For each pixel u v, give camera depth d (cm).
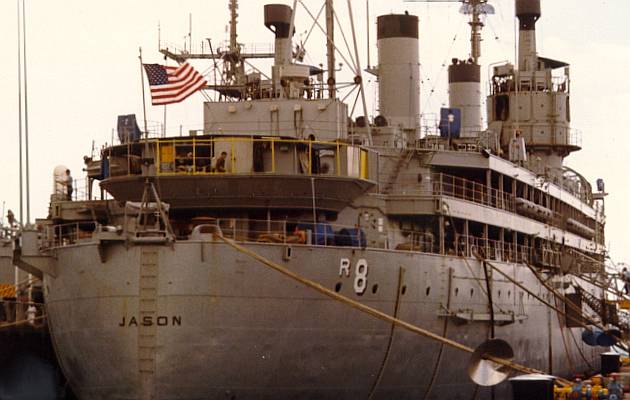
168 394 4009
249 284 3991
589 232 7562
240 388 4053
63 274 4222
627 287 6919
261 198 4334
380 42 5794
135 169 4403
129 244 3984
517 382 4003
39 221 5066
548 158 7244
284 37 5662
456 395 4925
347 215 4703
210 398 4028
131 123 4750
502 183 5562
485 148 5534
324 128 4894
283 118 4912
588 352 6950
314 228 4275
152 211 4047
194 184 4294
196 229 3988
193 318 3959
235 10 6219
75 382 4312
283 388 4122
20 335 4962
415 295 4512
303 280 3991
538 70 7306
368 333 4291
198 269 3953
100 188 4641
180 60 6216
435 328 4659
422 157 5156
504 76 7256
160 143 4391
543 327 5947
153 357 3981
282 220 4403
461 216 5031
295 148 4378
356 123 5384
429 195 4891
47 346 5038
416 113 5778
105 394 4144
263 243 4003
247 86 5453
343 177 4412
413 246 4700
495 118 7238
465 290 4900
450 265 4762
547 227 6325
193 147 4347
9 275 5350
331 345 4181
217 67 5994
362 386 4338
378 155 4922
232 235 4300
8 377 4919
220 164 4309
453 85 6606
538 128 7169
